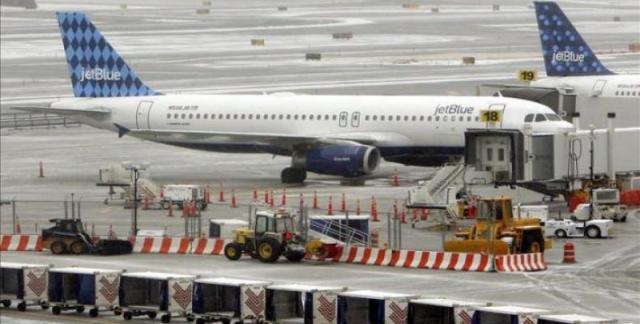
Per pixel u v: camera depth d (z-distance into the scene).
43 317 146.88
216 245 191.00
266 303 138.25
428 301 131.00
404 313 131.12
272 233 181.00
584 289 159.00
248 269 175.38
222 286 140.75
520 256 174.12
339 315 133.25
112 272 147.00
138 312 144.50
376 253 180.12
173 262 182.50
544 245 183.75
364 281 165.12
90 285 147.00
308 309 135.38
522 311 125.62
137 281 145.88
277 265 179.12
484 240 178.62
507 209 181.62
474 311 127.00
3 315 148.38
